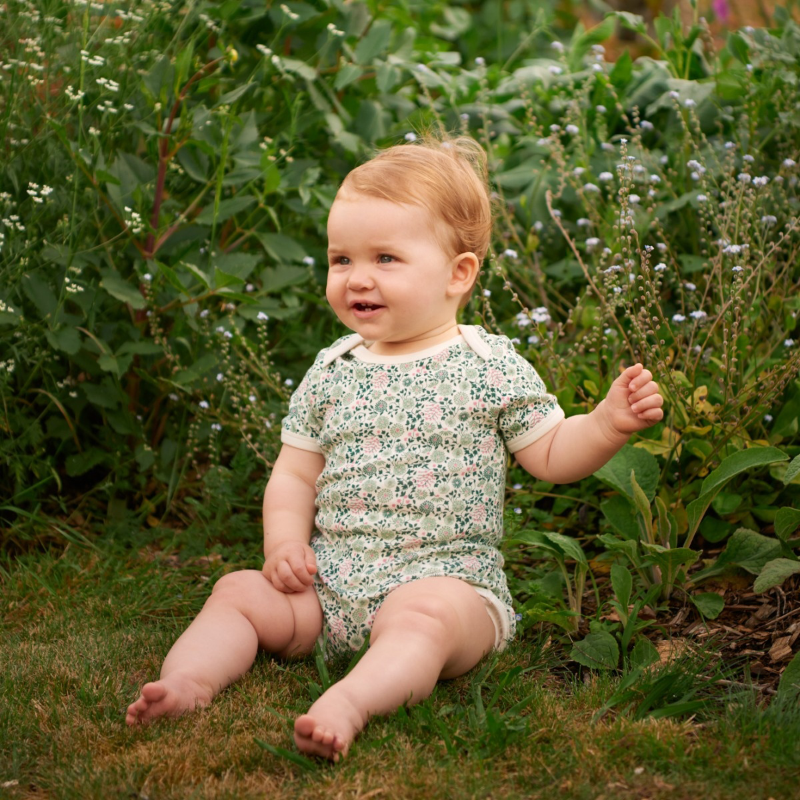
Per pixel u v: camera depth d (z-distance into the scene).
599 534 2.69
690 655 2.03
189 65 2.93
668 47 4.10
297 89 3.52
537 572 2.54
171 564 2.78
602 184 3.49
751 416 2.46
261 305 3.06
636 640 2.09
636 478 2.41
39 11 2.95
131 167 3.04
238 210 3.02
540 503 2.90
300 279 3.14
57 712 1.80
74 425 3.07
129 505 3.13
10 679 1.93
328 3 3.49
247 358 3.33
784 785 1.50
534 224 3.35
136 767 1.59
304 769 1.60
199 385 3.14
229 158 3.07
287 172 3.29
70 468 2.98
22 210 2.95
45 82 2.90
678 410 2.55
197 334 3.13
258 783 1.56
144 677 2.01
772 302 2.84
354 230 2.07
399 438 2.07
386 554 2.02
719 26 4.72
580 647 2.06
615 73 3.65
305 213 3.31
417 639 1.79
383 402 2.11
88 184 2.97
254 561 2.71
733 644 2.10
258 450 3.12
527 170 3.60
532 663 2.07
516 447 2.13
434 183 2.11
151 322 3.04
